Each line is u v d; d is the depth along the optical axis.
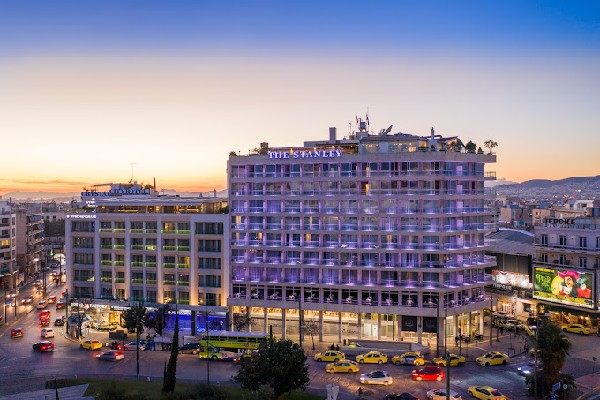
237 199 124.88
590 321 119.62
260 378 76.50
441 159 113.94
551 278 127.12
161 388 84.56
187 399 77.75
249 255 124.38
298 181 121.44
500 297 139.62
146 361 104.38
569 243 125.06
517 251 139.25
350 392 84.50
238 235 125.06
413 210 115.44
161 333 121.06
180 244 128.62
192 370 97.31
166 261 129.88
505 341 114.62
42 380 93.06
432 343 113.50
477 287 120.38
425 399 80.81
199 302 126.94
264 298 122.50
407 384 88.12
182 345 113.56
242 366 80.75
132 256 132.50
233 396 80.62
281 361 77.62
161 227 129.75
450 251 114.38
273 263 121.69
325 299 119.62
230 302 123.50
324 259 119.88
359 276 117.81
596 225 123.06
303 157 120.44
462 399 80.81
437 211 114.94
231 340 106.88
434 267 114.12
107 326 130.50
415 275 115.50
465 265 116.75
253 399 67.12
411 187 115.69
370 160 116.62
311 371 95.69
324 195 119.38
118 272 133.75
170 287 129.38
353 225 118.44
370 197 116.69
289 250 121.50
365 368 97.69
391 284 116.25
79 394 82.94
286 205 122.50
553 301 126.56
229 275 124.56
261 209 123.88
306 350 109.62
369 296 116.88
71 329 126.62
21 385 90.62
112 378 92.75
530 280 135.25
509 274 140.38
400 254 116.12
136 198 146.00
